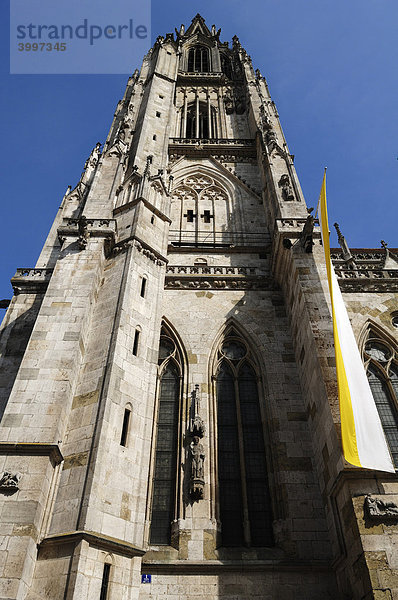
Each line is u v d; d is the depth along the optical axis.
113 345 22.42
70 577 15.41
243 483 22.70
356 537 16.20
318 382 21.81
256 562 19.28
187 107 57.03
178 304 29.97
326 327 23.20
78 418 20.19
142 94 52.31
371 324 26.75
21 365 20.89
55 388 20.25
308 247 27.67
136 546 17.70
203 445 23.31
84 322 23.11
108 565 16.72
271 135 42.62
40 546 16.56
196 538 20.36
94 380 21.45
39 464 17.77
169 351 27.91
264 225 38.88
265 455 23.70
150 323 25.47
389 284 28.70
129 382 21.94
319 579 19.03
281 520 21.03
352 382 19.64
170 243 36.56
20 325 28.92
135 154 39.31
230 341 28.70
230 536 21.23
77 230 28.02
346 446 17.44
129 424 20.67
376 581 14.88
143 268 27.64
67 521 16.98
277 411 24.55
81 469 18.31
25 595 15.29
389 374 24.98
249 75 59.03
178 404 25.41
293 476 22.06
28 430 18.78
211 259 35.00
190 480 21.81
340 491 18.06
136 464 19.89
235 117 54.44
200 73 62.56
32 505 16.66
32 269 32.75
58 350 21.62
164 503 21.97
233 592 18.67
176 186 43.44
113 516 17.80
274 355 27.28
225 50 76.00
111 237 28.05
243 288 31.16
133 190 33.56
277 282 31.45
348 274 29.72
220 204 41.84
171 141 47.94
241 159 46.28
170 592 18.59
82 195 39.47
